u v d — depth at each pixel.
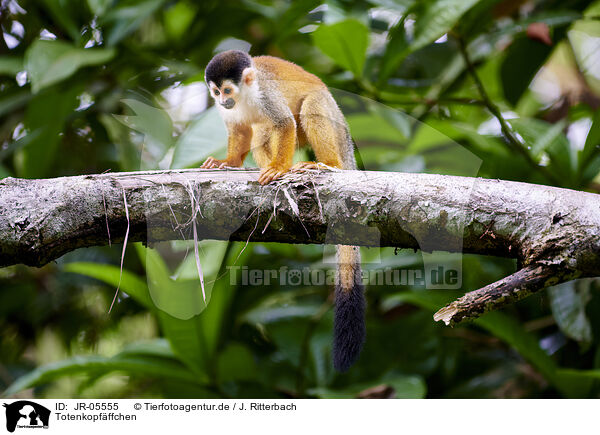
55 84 4.18
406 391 3.33
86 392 5.23
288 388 3.99
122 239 2.48
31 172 4.11
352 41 3.46
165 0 4.15
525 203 2.23
